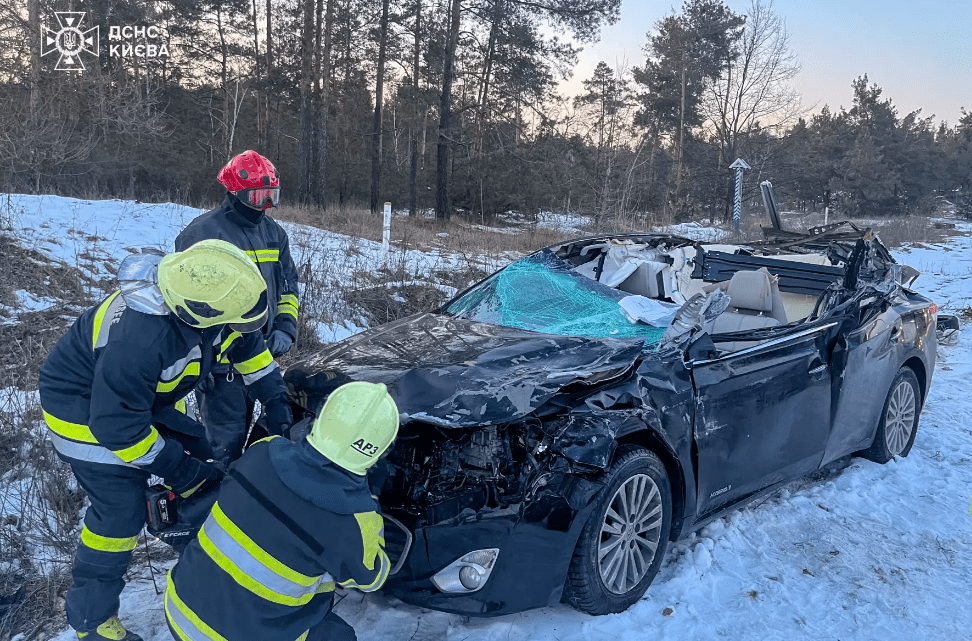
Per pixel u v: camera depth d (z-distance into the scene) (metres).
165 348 2.39
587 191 22.30
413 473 2.95
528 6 24.31
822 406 4.25
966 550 3.95
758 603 3.37
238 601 2.02
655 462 3.26
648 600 3.32
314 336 6.49
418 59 29.03
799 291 4.86
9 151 12.18
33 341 5.29
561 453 2.95
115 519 2.62
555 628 3.08
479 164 30.73
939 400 6.67
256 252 3.56
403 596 2.93
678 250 5.23
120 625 2.76
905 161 66.94
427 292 8.22
